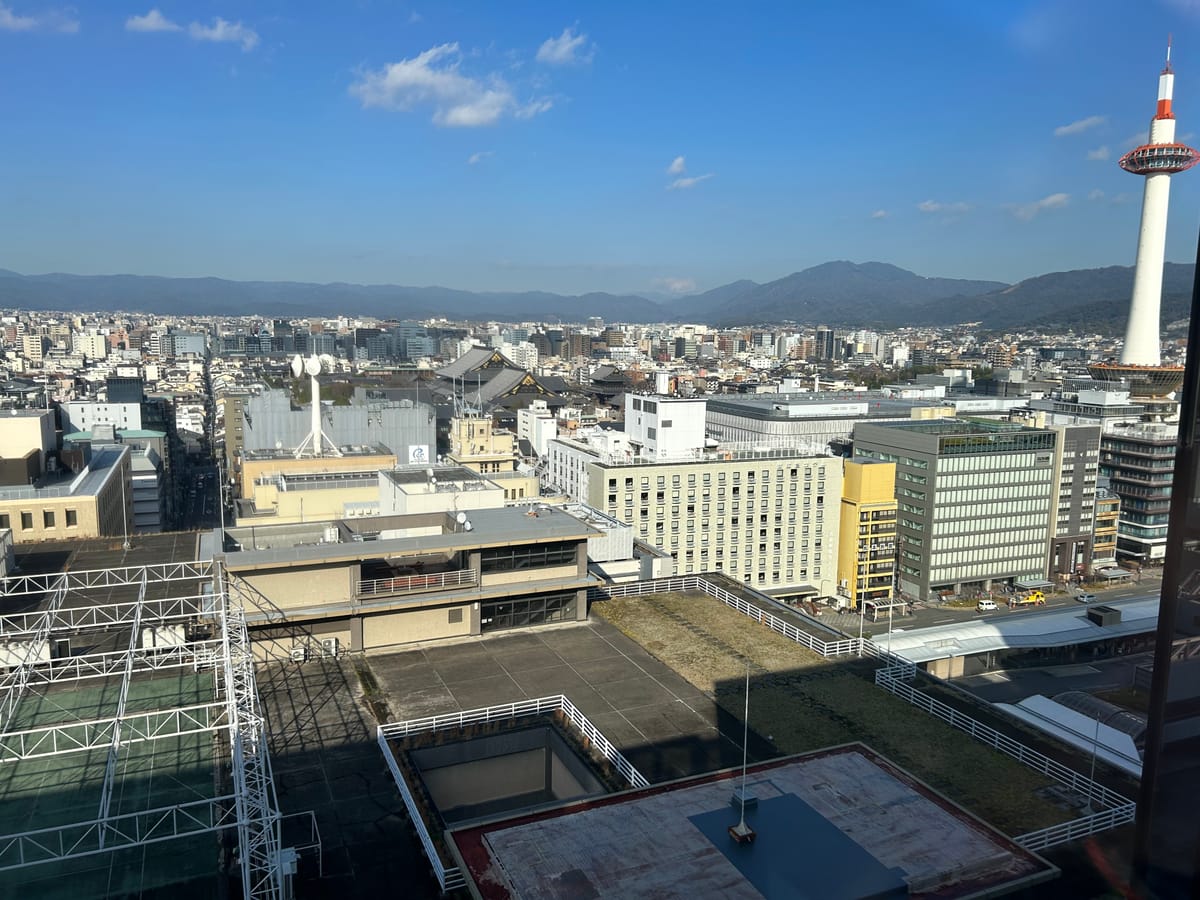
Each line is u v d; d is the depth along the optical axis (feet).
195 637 205.98
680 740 172.04
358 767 157.99
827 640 224.74
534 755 176.24
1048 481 572.51
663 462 474.49
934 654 402.72
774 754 167.32
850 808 136.36
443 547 214.07
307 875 127.03
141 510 641.81
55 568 243.19
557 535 225.35
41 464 364.99
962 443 542.57
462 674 201.05
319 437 513.86
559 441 617.62
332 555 203.00
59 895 120.37
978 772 161.48
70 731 164.66
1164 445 612.70
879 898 113.50
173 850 130.82
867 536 515.91
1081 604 531.09
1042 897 122.52
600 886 115.44
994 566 565.12
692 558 475.31
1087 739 246.88
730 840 126.31
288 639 206.28
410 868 128.98
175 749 159.53
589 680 199.93
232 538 280.31
